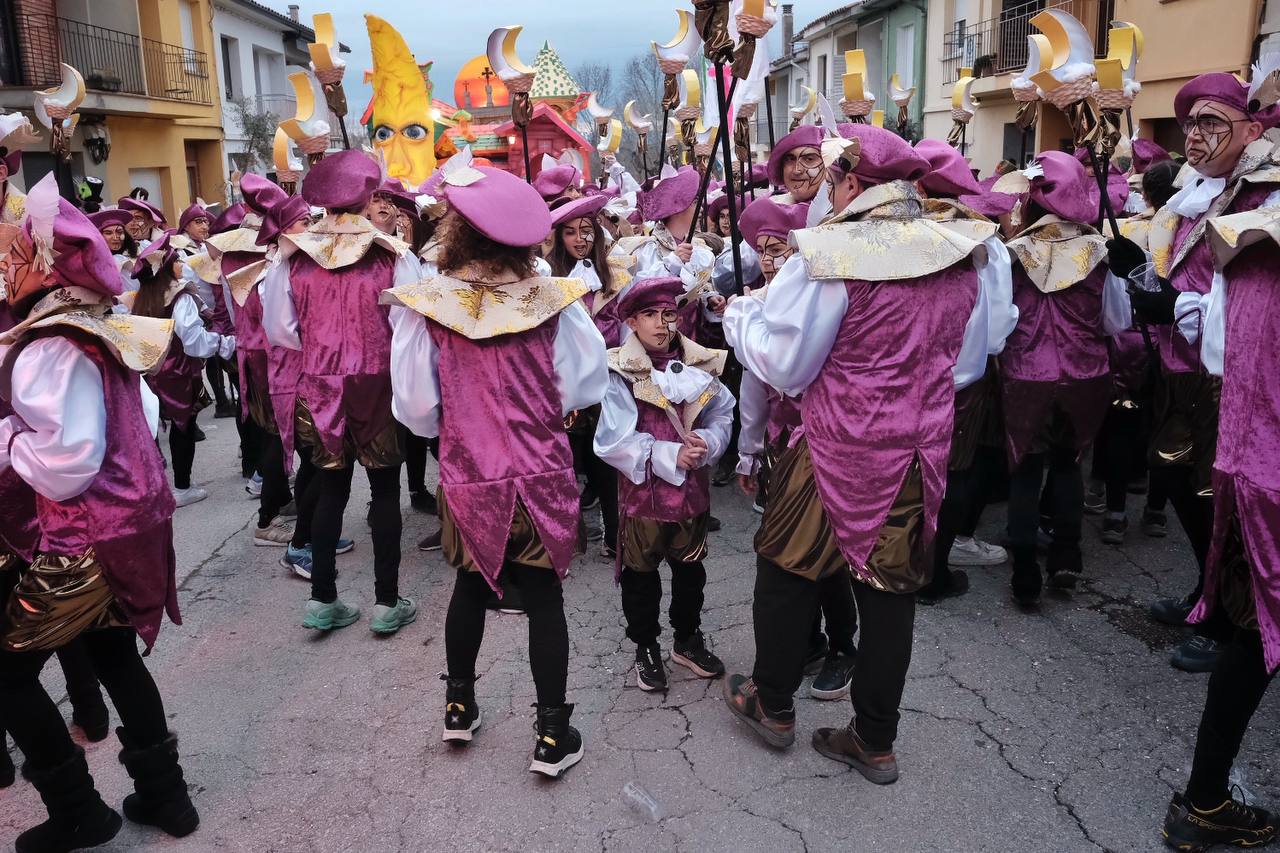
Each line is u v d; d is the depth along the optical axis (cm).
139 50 2092
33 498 270
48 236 244
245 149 2786
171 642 412
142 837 286
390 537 404
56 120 494
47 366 243
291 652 399
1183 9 1221
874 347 263
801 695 351
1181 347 360
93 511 253
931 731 323
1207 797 259
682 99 545
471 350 284
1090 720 326
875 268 258
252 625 426
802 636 300
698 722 335
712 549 488
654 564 342
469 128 1087
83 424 244
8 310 281
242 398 598
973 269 276
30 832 270
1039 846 269
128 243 722
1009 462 392
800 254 265
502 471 286
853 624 346
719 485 584
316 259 383
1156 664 360
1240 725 251
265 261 488
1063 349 378
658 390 330
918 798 290
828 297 263
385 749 327
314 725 343
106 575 256
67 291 252
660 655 365
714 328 545
